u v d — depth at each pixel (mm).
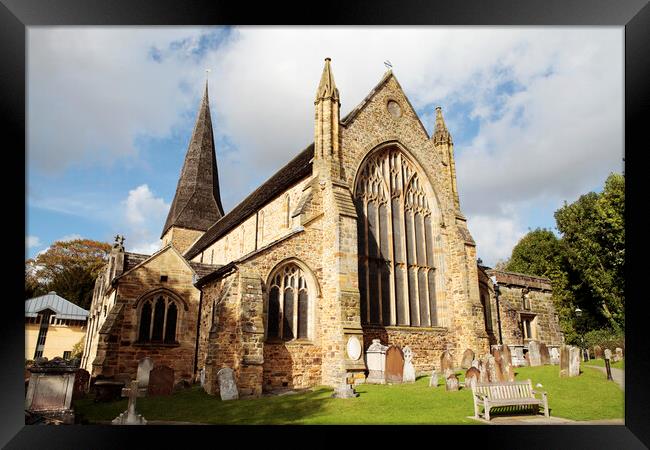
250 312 17234
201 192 51812
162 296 23266
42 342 43531
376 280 22359
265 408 13555
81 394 19516
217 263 35406
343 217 20062
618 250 34469
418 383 17953
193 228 49188
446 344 24000
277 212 25297
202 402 15391
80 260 56656
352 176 22297
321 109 22453
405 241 24359
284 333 18734
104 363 20766
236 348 17031
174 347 22688
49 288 52812
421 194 26391
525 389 12367
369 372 18578
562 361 18547
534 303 34062
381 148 24406
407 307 23281
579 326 42219
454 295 25141
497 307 30594
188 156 53688
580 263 40812
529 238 52656
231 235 32875
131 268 23000
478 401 12156
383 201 23984
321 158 21641
